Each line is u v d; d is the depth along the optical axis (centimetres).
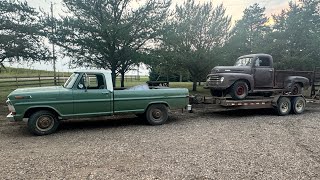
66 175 421
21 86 2114
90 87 771
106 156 518
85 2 1362
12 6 1191
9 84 2162
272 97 1045
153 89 844
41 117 703
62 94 718
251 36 2209
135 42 1483
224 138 663
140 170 444
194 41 1945
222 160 495
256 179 409
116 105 788
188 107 895
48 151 551
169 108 863
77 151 552
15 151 551
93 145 599
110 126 820
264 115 1044
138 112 820
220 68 1020
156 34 1475
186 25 1859
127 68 1631
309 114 1069
